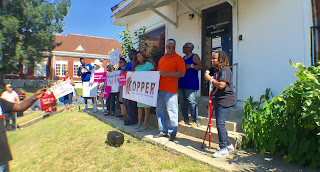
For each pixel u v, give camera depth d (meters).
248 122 3.43
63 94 8.36
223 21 5.81
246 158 3.19
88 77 8.00
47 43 24.97
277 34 4.54
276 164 2.99
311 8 4.00
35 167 4.04
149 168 3.09
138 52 4.73
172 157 3.38
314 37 3.96
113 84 6.49
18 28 21.86
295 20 4.23
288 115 3.03
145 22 9.17
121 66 6.13
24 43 23.17
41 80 27.03
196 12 6.36
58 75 27.62
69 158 3.97
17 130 8.21
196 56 4.35
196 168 2.93
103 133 4.97
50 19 24.98
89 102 12.80
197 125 4.39
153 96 4.12
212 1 6.09
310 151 2.82
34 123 8.76
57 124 6.61
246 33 5.16
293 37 4.25
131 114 5.40
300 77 2.83
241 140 3.60
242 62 5.23
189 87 4.29
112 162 3.45
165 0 6.67
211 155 3.29
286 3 4.38
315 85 2.57
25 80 26.53
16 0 21.42
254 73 4.97
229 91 3.18
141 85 4.55
